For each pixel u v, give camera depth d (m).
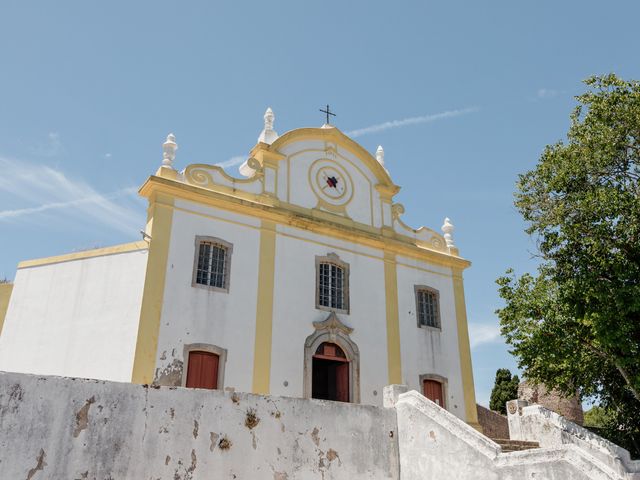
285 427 9.66
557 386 15.41
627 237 12.12
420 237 20.89
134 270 14.65
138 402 8.40
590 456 8.38
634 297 11.53
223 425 9.05
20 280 15.43
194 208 15.82
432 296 20.17
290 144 18.72
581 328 12.96
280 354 15.75
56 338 14.53
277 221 17.25
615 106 13.03
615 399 15.74
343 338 17.12
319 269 17.64
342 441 10.23
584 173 13.01
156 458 8.29
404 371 18.06
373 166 20.48
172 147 16.30
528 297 13.63
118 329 14.07
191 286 14.95
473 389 19.41
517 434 13.93
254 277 16.14
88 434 7.86
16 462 7.25
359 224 19.22
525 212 13.78
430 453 10.29
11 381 7.52
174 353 14.07
